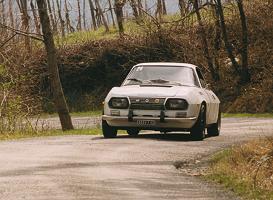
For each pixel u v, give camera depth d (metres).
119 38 62.31
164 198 11.69
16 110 33.56
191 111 22.67
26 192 12.02
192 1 51.72
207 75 53.59
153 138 23.77
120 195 11.84
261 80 50.97
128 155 17.92
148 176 14.36
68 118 35.31
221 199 11.84
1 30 50.91
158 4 61.94
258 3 57.59
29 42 59.97
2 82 38.97
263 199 11.99
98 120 46.34
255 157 16.80
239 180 13.98
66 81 63.47
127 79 24.52
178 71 24.53
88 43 63.94
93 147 19.86
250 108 48.34
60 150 19.09
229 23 56.78
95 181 13.42
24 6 67.69
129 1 62.06
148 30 60.69
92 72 63.06
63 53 63.78
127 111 22.95
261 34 55.34
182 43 57.88
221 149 20.16
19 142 22.11
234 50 55.88
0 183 13.09
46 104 59.22
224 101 50.69
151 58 60.38
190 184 13.52
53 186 12.73
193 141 22.86
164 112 22.67
